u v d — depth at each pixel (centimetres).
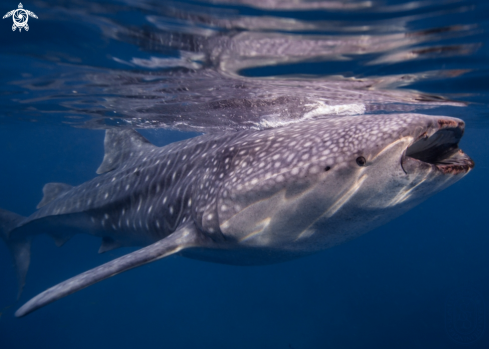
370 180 298
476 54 586
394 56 580
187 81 721
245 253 401
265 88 745
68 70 702
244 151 407
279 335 2380
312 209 329
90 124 1484
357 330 2288
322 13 438
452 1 415
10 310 3150
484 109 1256
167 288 3834
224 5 422
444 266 3825
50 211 757
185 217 468
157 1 421
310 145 343
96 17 471
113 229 641
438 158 318
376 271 3509
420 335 2133
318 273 3456
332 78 681
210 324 2794
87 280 341
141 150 673
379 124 315
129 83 768
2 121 1842
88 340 2761
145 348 2642
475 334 2019
